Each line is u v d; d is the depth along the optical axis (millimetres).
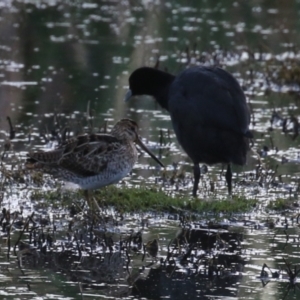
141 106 19453
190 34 26797
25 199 12773
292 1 31781
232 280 9727
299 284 9641
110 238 10836
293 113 18875
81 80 21328
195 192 13133
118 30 27469
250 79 21625
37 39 25906
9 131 16812
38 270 9922
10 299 8961
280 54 24422
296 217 12086
